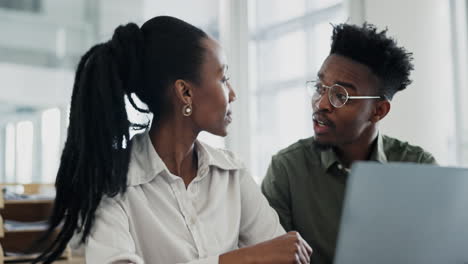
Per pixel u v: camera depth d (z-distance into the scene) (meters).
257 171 3.30
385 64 1.47
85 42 2.76
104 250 1.04
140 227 1.14
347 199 0.73
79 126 1.13
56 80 2.67
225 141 3.06
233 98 1.22
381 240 0.75
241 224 1.32
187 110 1.16
